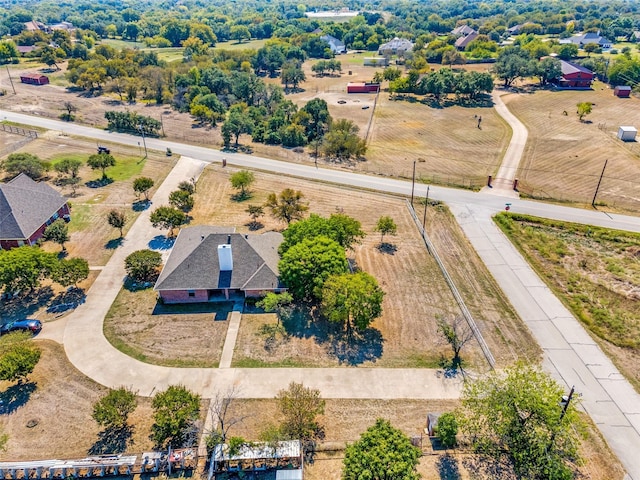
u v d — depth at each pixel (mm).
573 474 32875
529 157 91062
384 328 46750
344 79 161125
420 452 31016
